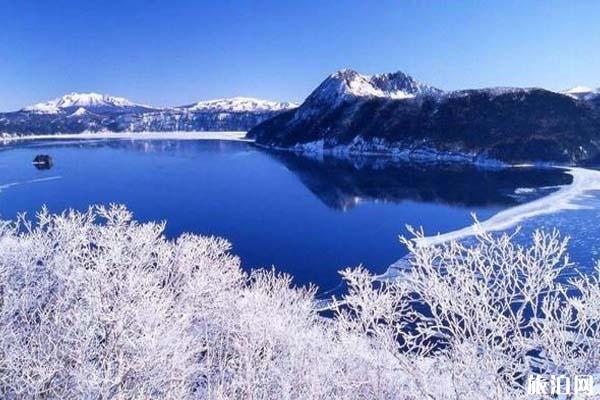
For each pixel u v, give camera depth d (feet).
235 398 36.22
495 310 26.89
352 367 35.78
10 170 422.00
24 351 35.60
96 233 56.65
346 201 277.85
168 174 405.18
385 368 32.83
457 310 27.48
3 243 51.96
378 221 223.71
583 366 24.71
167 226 213.87
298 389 35.60
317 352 39.14
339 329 40.50
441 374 28.68
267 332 43.06
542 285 27.02
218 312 51.80
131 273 44.27
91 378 33.27
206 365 43.88
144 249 53.88
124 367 35.27
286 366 37.17
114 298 42.24
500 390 25.49
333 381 34.94
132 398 32.73
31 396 33.86
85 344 35.55
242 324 46.21
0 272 45.01
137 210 248.93
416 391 29.58
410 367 29.66
